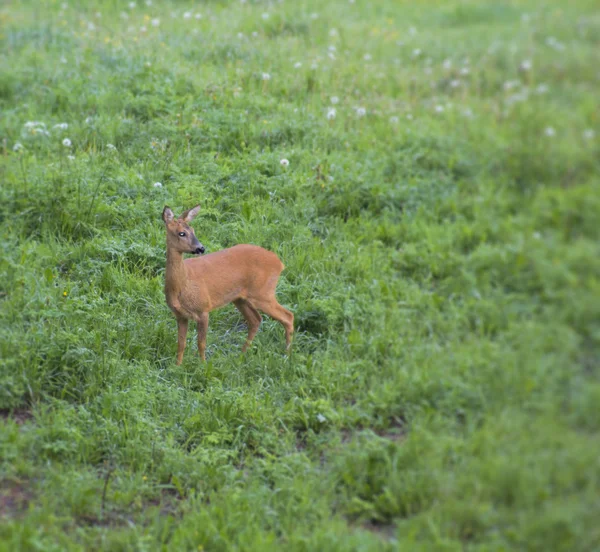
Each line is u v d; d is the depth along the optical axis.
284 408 9.61
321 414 9.43
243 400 9.55
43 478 8.30
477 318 11.16
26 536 7.23
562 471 7.97
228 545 7.43
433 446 8.46
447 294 11.94
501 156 16.22
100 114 15.48
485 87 20.84
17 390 9.23
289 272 12.08
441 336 10.85
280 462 8.79
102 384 9.71
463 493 7.85
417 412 9.23
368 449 8.56
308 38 21.36
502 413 8.88
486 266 12.41
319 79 18.14
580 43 25.33
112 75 16.89
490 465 8.06
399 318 11.12
